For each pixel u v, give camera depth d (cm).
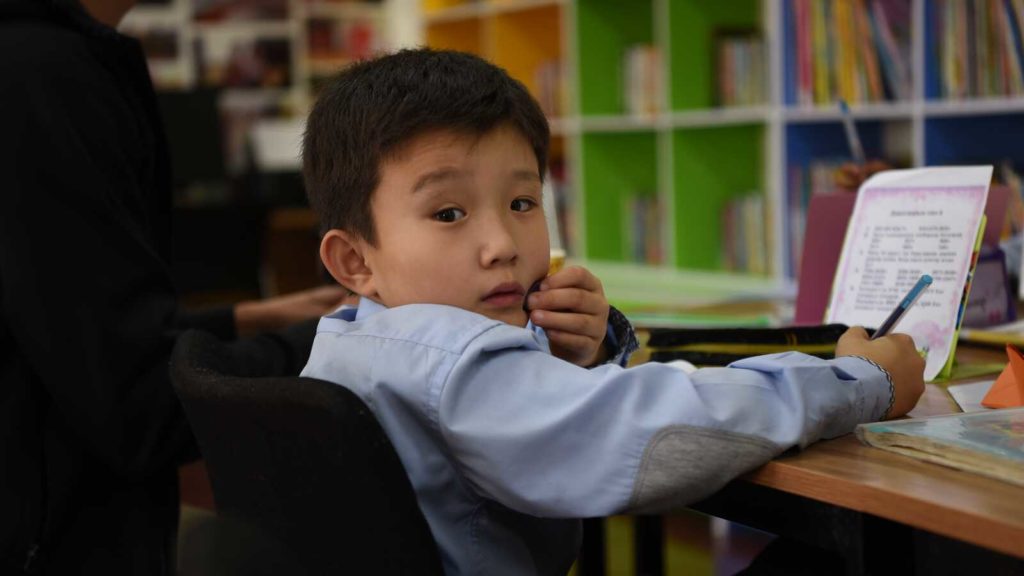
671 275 376
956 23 291
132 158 143
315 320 147
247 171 523
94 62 138
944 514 75
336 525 86
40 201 127
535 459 91
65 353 127
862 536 90
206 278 424
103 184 132
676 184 372
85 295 128
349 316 113
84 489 134
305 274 493
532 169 105
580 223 409
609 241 416
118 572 133
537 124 108
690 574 259
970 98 291
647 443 89
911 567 92
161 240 156
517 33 432
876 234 140
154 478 138
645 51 387
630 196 414
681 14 366
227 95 650
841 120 327
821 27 319
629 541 268
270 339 141
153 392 131
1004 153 312
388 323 98
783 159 333
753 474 91
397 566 84
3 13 136
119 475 132
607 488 90
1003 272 153
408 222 101
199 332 114
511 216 103
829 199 155
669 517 293
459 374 92
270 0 651
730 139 378
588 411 90
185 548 87
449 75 104
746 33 360
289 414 84
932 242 133
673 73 367
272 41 653
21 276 126
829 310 142
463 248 100
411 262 101
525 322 108
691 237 377
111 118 137
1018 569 95
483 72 106
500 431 91
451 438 92
